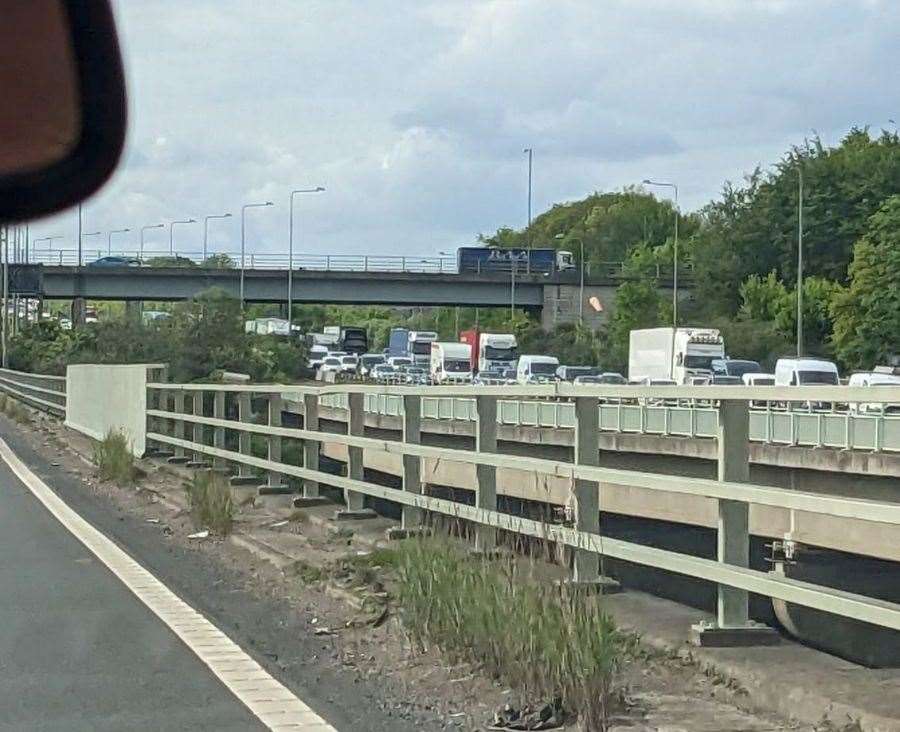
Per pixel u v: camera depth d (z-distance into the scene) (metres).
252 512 16.81
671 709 7.13
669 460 27.34
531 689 7.40
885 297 65.19
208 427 25.17
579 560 9.47
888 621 6.08
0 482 23.33
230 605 11.12
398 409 34.94
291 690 8.15
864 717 6.33
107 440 24.86
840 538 16.64
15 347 74.12
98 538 15.59
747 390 7.43
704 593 11.51
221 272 82.12
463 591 8.48
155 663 8.95
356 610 10.51
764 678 7.12
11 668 8.79
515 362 79.19
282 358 74.25
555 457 30.61
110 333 63.06
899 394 6.34
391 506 22.91
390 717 7.45
